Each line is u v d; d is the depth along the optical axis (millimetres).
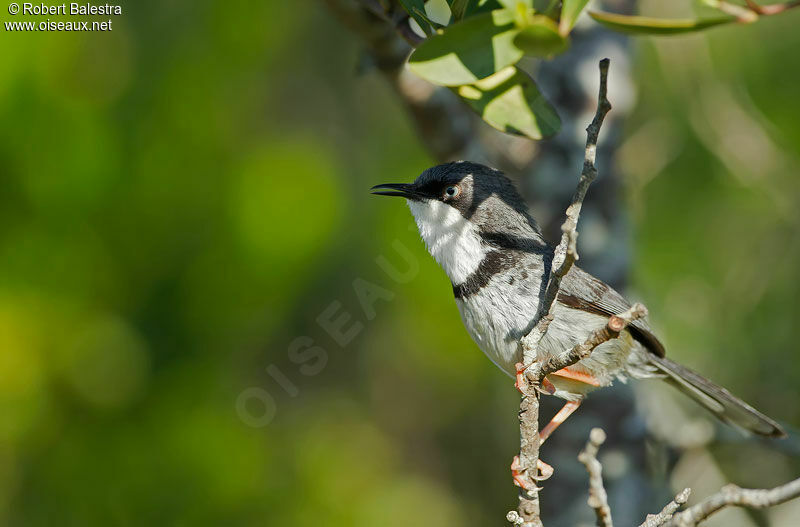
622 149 11953
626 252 11477
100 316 11305
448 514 15086
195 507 11195
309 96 15383
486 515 15695
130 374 11375
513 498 15664
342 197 12898
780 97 13938
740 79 13789
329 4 9672
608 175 11414
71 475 11094
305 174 12359
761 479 12961
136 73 12008
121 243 11336
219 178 11922
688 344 13000
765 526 12383
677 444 11031
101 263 11242
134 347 11398
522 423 6793
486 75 5543
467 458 16078
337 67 15734
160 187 11531
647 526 6410
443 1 9359
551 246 9500
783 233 13523
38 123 10953
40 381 10977
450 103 10805
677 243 13898
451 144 11070
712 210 14031
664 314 13125
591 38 11438
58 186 11023
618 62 11523
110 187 11195
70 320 11133
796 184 13219
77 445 11141
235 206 11805
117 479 11156
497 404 15898
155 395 11375
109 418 11258
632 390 11250
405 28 7543
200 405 11430
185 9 12578
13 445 11008
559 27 5348
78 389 11250
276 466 12570
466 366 15008
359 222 14086
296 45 14992
